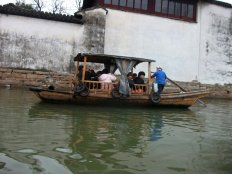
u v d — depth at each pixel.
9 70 17.22
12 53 17.39
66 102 11.77
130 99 12.11
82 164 5.14
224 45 22.00
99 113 10.44
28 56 17.62
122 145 6.47
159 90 13.11
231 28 22.19
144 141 6.93
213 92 21.47
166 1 20.62
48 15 17.77
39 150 5.71
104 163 5.27
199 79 21.36
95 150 5.97
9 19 17.38
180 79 20.80
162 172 5.00
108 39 19.20
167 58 20.45
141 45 19.89
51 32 18.00
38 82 17.53
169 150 6.30
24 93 14.70
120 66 12.21
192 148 6.56
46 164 5.02
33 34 17.73
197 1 21.36
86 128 7.87
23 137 6.54
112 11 19.34
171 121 9.89
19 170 4.70
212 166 5.40
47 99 11.61
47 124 8.00
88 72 12.49
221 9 21.95
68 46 18.22
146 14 20.00
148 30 20.05
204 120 10.53
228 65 22.08
